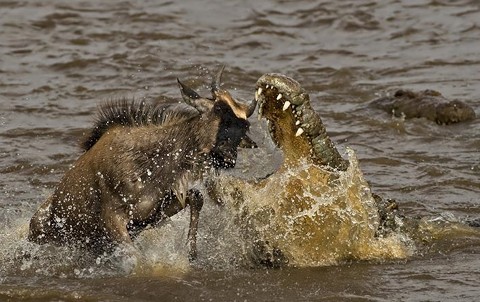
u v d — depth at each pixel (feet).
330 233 107.96
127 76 196.75
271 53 218.38
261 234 108.17
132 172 102.94
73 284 102.06
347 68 204.74
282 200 107.24
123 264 104.73
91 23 234.79
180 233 110.32
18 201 128.47
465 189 133.59
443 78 198.80
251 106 98.17
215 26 236.43
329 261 108.47
